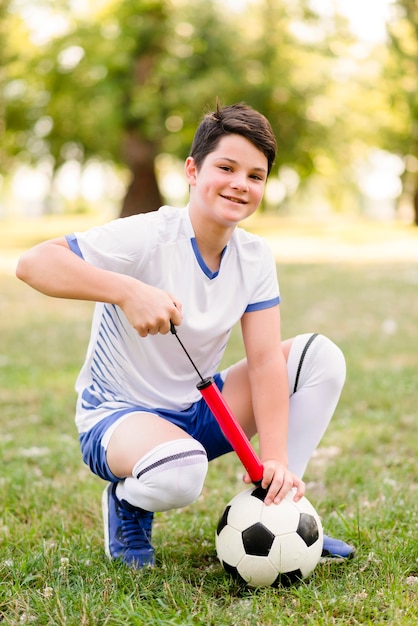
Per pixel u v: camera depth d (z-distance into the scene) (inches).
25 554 100.3
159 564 100.2
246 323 101.1
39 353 265.0
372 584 91.4
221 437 102.9
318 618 82.4
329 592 88.3
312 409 100.8
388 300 388.5
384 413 184.5
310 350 100.6
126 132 906.7
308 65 897.5
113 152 917.2
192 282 96.0
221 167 92.9
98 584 91.4
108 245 92.7
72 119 893.8
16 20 898.7
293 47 891.4
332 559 99.3
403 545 101.8
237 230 101.5
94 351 100.8
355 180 1038.4
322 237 847.1
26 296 438.6
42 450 159.0
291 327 311.9
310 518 92.0
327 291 426.3
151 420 94.0
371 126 950.4
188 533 112.0
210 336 98.0
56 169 933.2
